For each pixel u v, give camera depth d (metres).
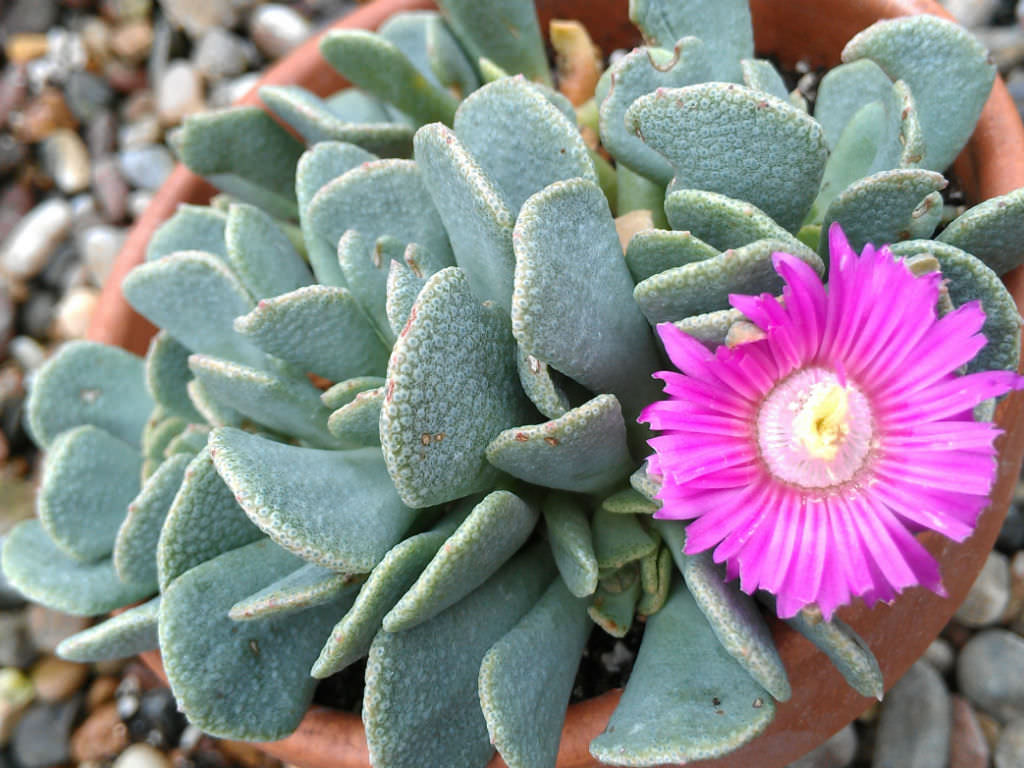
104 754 0.27
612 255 0.16
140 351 0.23
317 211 0.18
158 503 0.18
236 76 0.34
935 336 0.15
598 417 0.15
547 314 0.15
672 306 0.16
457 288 0.15
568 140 0.16
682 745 0.15
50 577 0.19
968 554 0.18
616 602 0.18
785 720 0.18
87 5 0.35
